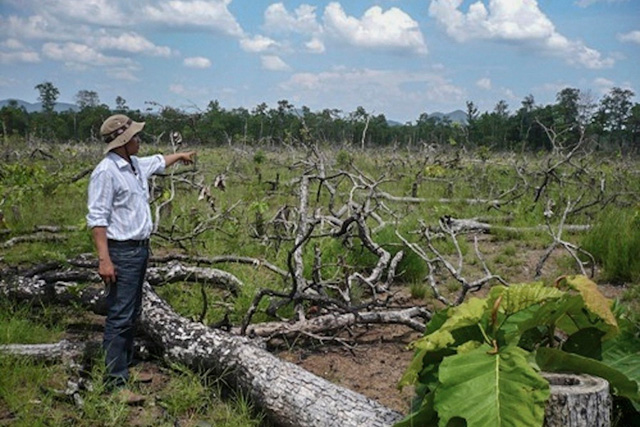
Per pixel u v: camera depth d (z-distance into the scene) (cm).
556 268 863
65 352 493
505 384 291
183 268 648
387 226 857
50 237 905
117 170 450
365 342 571
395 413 364
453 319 326
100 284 629
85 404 417
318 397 388
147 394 448
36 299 599
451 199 1396
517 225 1145
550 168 1405
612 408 335
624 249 788
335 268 730
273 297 612
